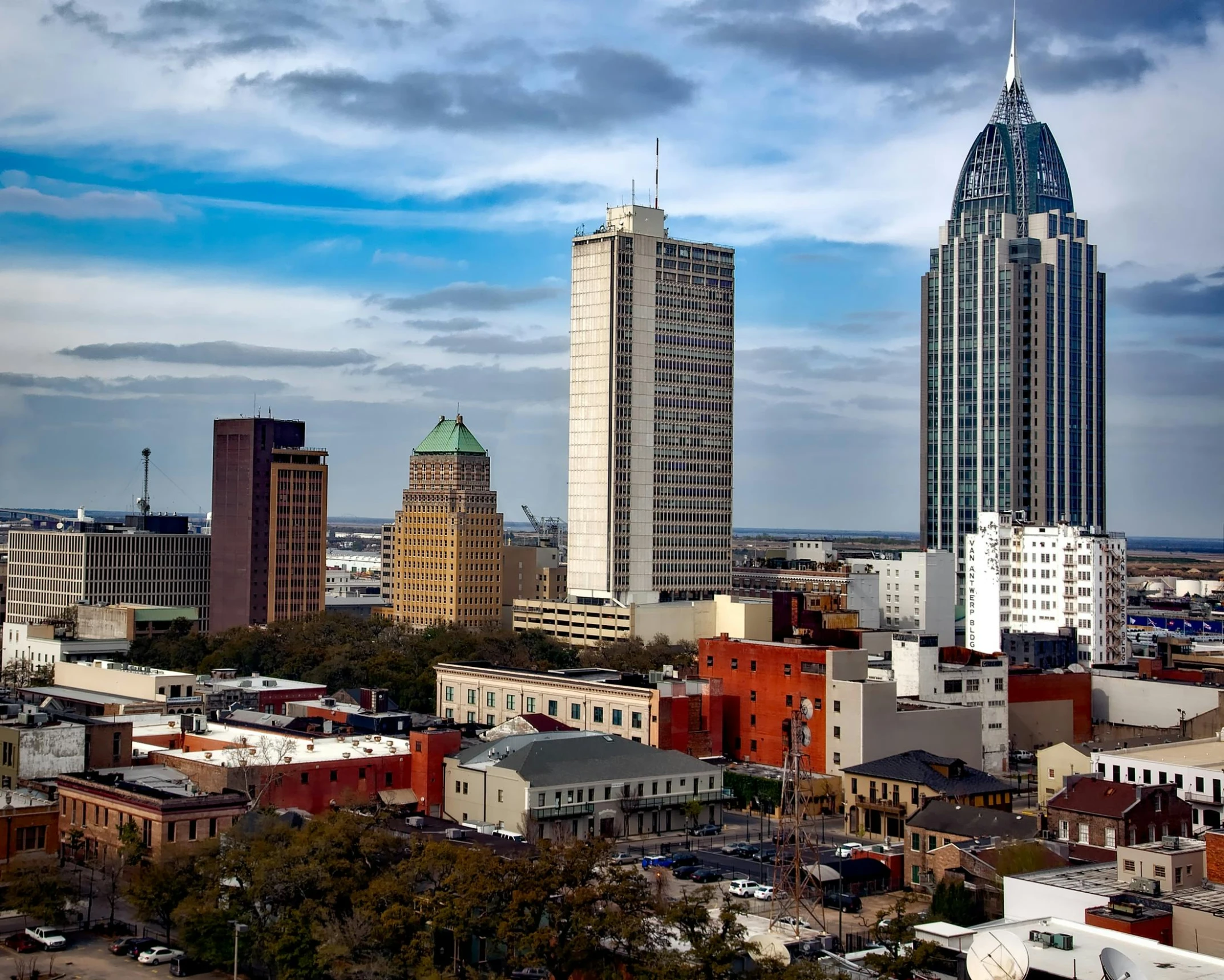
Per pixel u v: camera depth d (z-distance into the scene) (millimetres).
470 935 188000
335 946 187625
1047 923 163875
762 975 168625
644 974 175500
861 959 180125
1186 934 166125
